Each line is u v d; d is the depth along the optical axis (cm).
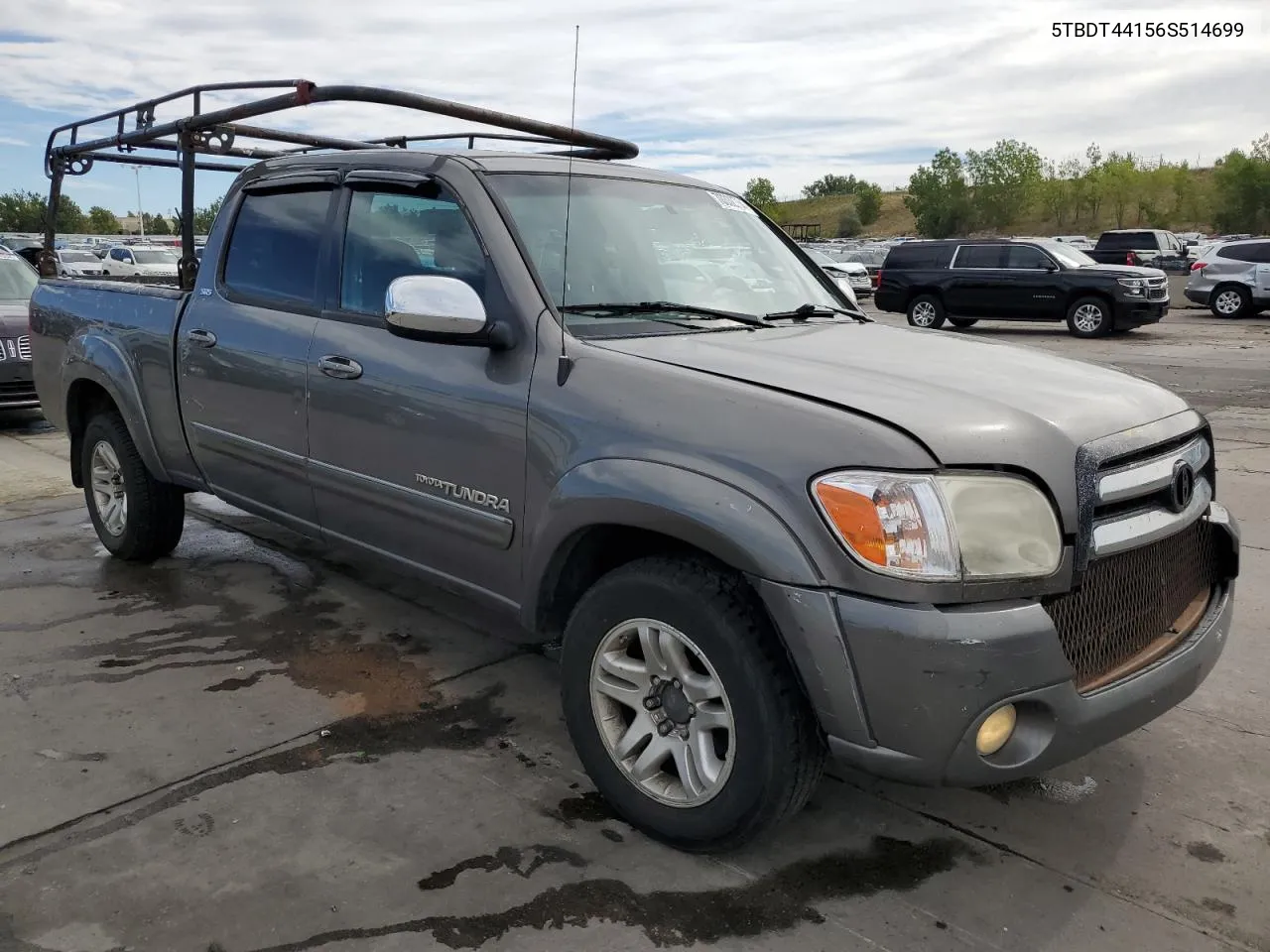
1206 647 271
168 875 254
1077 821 288
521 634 420
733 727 246
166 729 331
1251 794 303
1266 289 2112
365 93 366
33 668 377
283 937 233
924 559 220
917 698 220
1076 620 239
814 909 247
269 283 392
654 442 255
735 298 345
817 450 231
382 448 334
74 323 496
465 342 292
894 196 11775
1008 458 229
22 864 257
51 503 625
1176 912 248
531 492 287
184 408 429
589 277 313
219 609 441
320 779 301
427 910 243
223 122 426
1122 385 282
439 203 329
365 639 411
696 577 250
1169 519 261
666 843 270
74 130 539
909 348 304
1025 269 1870
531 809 288
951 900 252
